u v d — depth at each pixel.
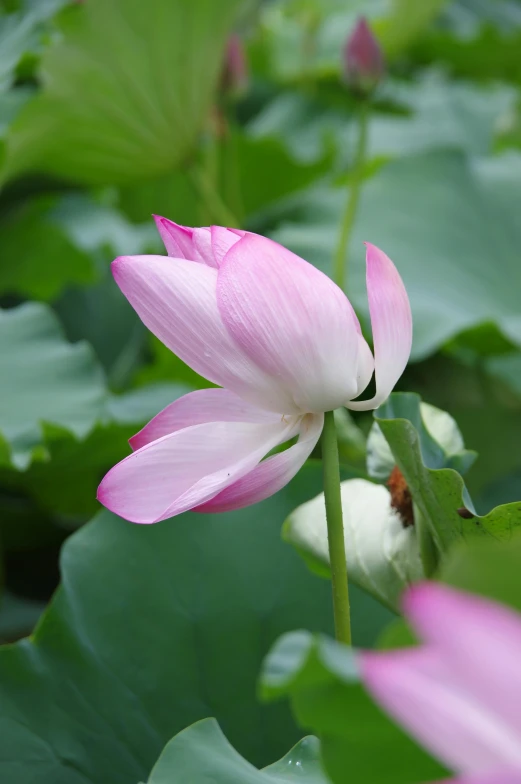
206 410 1.82
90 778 1.93
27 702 1.95
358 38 3.03
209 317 1.76
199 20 2.79
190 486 1.79
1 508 2.86
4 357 2.73
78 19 2.68
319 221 3.68
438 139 4.88
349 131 5.03
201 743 1.79
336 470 1.78
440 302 3.17
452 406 3.51
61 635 1.99
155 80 2.92
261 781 1.76
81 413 2.55
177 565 2.03
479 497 3.01
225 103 3.70
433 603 1.28
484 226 3.66
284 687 1.58
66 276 3.74
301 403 1.77
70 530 3.01
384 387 1.79
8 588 2.82
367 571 1.94
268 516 2.06
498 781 1.27
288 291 1.75
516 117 5.28
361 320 3.01
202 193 3.32
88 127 3.03
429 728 1.33
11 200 3.47
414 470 1.86
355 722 1.59
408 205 3.66
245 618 2.02
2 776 1.91
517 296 3.45
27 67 3.68
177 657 1.99
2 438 2.24
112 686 1.97
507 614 1.34
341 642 1.78
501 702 1.30
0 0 4.30
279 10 6.97
